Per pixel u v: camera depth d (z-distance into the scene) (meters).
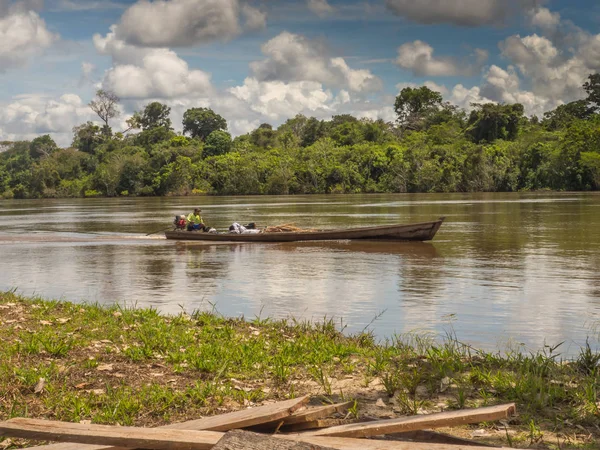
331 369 7.09
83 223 39.75
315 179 104.56
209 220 40.22
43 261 20.20
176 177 109.56
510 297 13.09
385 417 5.57
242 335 8.80
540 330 10.12
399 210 48.09
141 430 4.18
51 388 6.14
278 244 24.55
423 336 9.70
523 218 36.97
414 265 18.23
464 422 4.29
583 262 18.50
